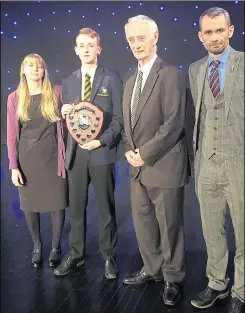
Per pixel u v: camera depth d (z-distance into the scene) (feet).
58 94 7.89
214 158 6.15
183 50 18.26
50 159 7.95
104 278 7.88
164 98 6.42
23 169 8.02
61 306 7.06
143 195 7.11
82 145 7.32
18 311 6.94
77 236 8.05
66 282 7.80
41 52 19.20
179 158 6.62
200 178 6.41
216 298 6.86
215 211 6.53
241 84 5.78
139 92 6.64
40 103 7.68
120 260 8.63
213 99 5.96
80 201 7.80
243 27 17.89
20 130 7.96
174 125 6.33
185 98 6.41
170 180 6.60
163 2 17.93
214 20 5.70
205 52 18.08
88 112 7.27
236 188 6.07
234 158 6.00
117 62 18.38
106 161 7.43
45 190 8.04
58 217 8.30
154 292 7.33
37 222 8.37
